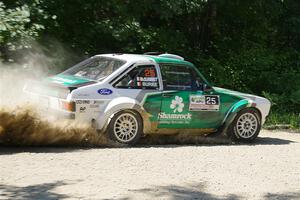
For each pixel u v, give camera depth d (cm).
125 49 2672
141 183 1309
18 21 2119
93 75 1852
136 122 1809
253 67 3123
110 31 2547
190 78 1952
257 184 1372
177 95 1894
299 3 3481
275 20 3497
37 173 1348
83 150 1670
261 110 2070
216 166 1548
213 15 3244
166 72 1897
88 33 2547
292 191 1322
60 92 1723
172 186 1299
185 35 3159
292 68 3316
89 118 1730
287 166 1608
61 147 1706
